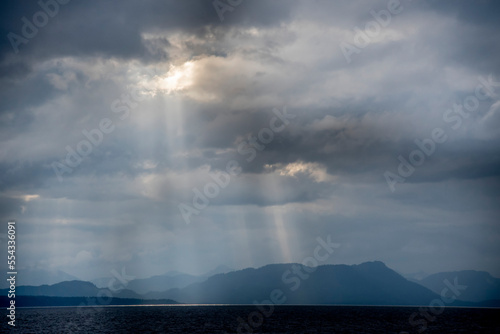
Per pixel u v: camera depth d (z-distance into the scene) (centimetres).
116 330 14925
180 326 16500
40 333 14000
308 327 16262
